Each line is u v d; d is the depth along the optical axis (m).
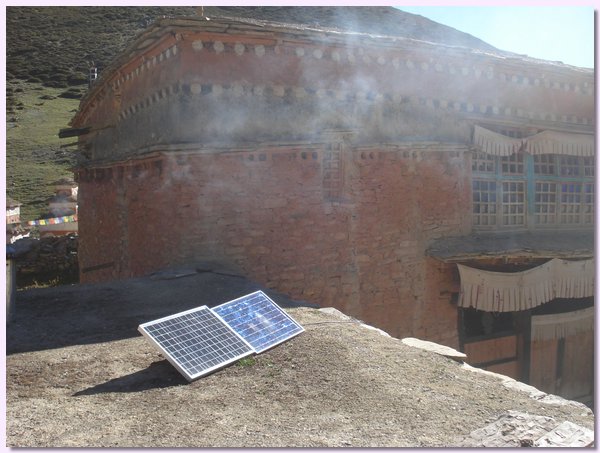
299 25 11.95
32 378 5.92
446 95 13.04
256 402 5.27
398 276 12.37
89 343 7.04
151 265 11.59
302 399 5.33
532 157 14.73
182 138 10.31
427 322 12.80
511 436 4.49
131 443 4.39
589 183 15.88
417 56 12.33
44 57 64.12
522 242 13.61
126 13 76.69
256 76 10.80
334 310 8.76
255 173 10.77
